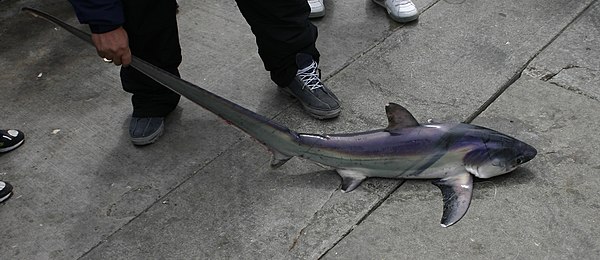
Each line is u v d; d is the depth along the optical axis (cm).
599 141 268
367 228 239
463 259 224
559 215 237
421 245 230
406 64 326
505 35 342
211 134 291
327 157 250
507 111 290
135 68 246
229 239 241
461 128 249
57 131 303
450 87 307
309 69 292
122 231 248
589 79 306
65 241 246
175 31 271
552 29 344
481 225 235
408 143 246
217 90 320
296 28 274
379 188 254
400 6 354
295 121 295
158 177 271
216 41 359
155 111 287
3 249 245
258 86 321
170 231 246
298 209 249
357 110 298
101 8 223
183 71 336
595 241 227
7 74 346
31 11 240
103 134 298
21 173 280
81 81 337
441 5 371
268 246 236
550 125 279
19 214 260
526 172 255
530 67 317
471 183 245
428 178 252
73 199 265
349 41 346
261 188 260
